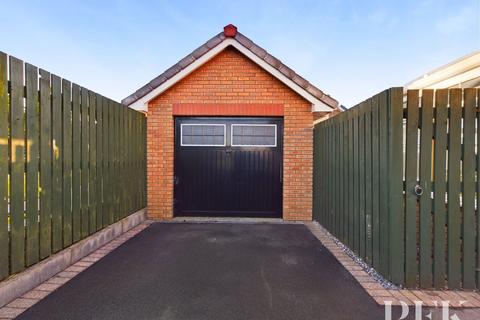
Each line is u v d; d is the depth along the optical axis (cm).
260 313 269
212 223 627
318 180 613
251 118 672
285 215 657
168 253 430
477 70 523
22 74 301
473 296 301
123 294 302
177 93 663
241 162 675
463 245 314
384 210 335
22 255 300
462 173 313
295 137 658
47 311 269
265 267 378
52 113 349
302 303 287
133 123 593
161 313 267
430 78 636
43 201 332
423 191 314
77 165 401
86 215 423
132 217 582
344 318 262
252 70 660
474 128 312
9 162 284
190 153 678
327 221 552
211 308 277
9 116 284
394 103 316
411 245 317
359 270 369
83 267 374
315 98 635
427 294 305
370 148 372
